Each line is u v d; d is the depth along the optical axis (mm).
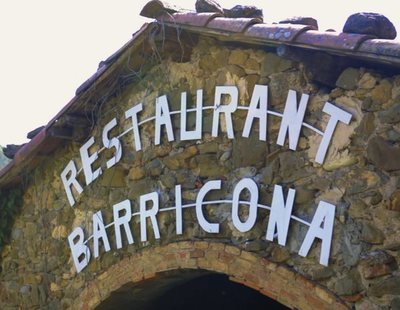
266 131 7832
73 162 10094
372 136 6965
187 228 8445
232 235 8023
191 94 8609
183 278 9000
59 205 10352
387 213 6805
